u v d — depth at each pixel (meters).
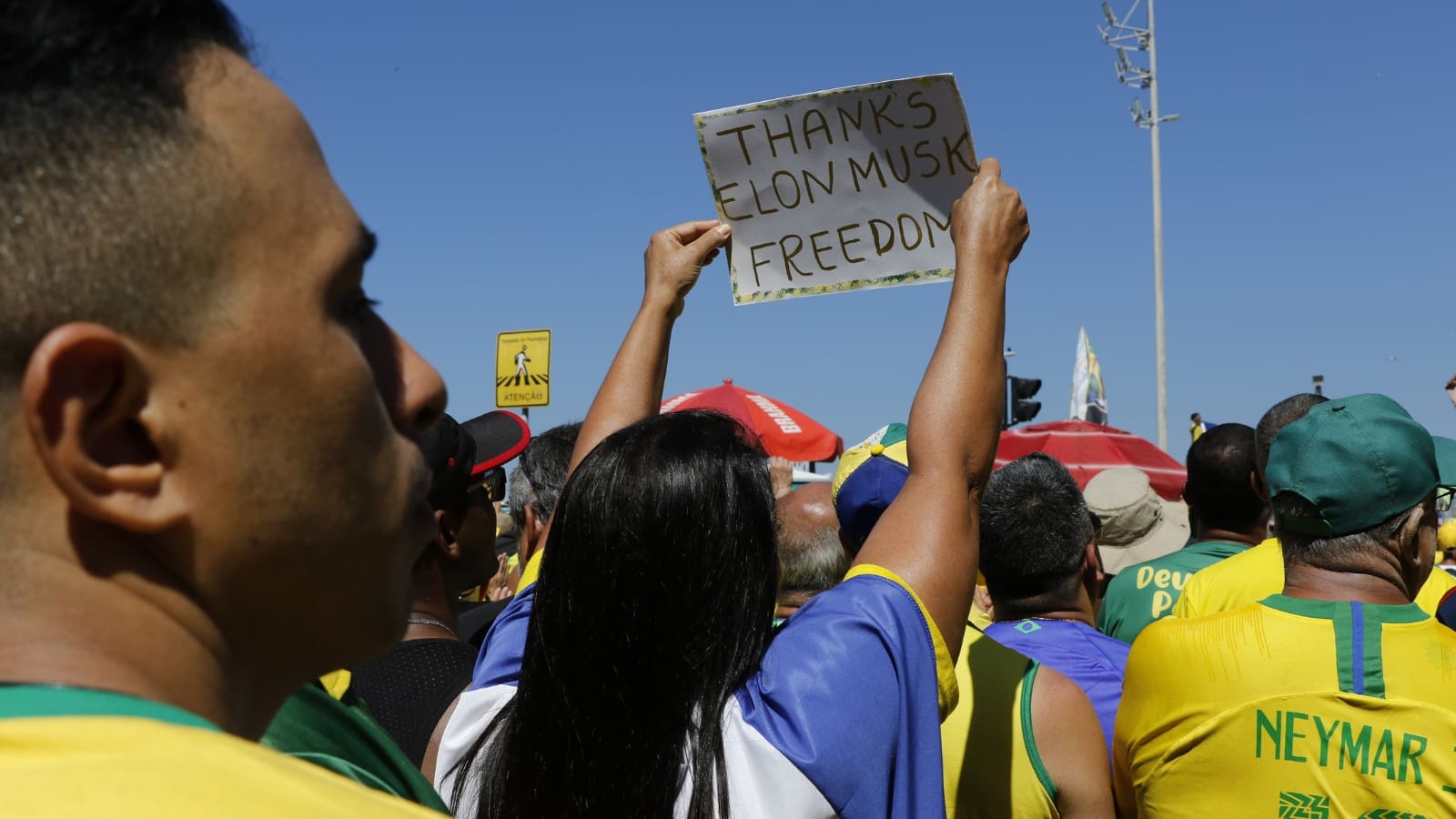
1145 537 5.04
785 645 1.40
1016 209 1.66
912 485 1.49
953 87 1.97
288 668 0.68
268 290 0.62
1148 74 23.94
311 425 0.64
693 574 1.43
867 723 1.30
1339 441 2.18
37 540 0.58
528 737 1.49
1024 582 2.82
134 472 0.58
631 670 1.42
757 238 2.12
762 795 1.30
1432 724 1.99
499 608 3.43
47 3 0.59
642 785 1.38
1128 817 2.38
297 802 0.51
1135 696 2.27
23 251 0.57
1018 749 2.21
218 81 0.63
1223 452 3.86
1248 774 2.09
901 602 1.37
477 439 3.04
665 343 2.08
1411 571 2.18
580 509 1.49
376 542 0.68
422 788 1.19
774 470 4.66
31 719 0.51
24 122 0.58
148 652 0.60
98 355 0.57
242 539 0.62
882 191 2.05
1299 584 2.22
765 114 2.06
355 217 0.69
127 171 0.59
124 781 0.48
